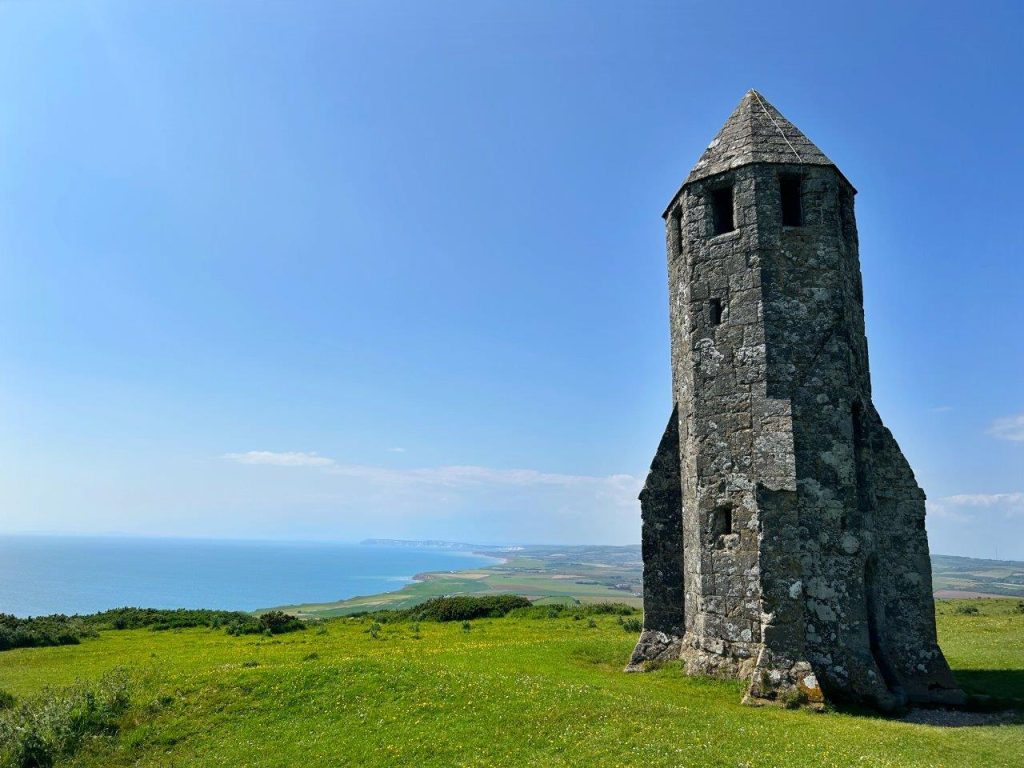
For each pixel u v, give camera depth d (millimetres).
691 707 16500
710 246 22047
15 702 19500
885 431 21594
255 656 27969
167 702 17922
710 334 21594
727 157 22281
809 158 21656
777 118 22875
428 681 18203
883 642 19594
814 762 12359
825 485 19469
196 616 46500
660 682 19672
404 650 28656
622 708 15750
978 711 18250
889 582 20641
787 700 17234
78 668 27234
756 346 20562
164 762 15117
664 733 14125
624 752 13195
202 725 16703
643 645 22344
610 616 44719
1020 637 30078
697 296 22062
